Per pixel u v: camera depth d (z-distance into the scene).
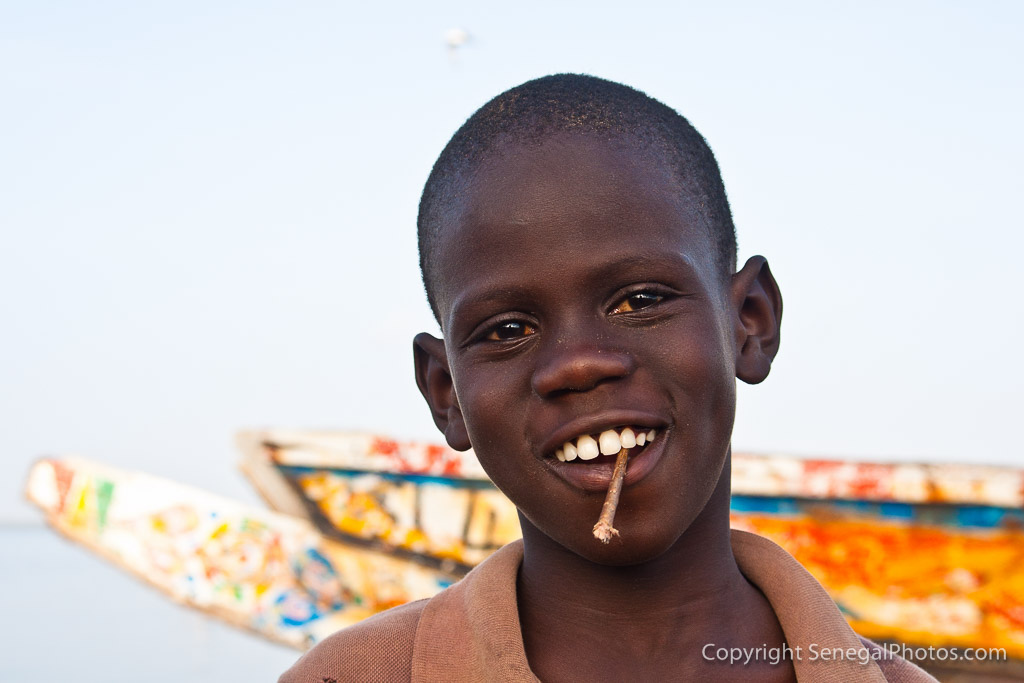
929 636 5.70
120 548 7.37
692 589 1.58
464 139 1.65
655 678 1.53
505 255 1.49
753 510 5.89
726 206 1.77
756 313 1.76
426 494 6.54
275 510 6.99
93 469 7.58
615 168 1.51
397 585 6.67
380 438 6.54
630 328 1.47
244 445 6.68
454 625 1.60
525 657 1.47
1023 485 5.48
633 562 1.46
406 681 1.60
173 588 7.16
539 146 1.53
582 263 1.46
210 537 7.10
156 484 7.38
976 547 5.60
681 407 1.46
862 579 5.78
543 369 1.45
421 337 1.88
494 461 1.54
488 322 1.52
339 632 1.75
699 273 1.53
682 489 1.45
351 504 6.67
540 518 1.51
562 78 1.67
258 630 6.88
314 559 6.84
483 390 1.53
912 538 5.70
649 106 1.68
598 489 1.44
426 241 1.74
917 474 5.62
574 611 1.59
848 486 5.71
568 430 1.44
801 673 1.51
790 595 1.59
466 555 6.50
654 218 1.50
